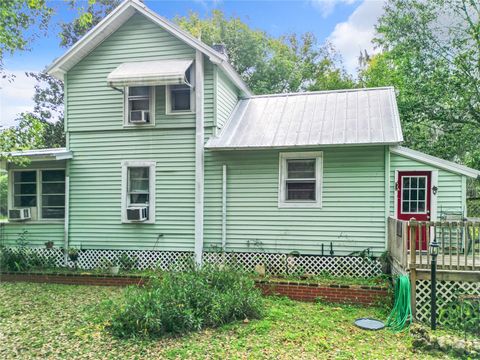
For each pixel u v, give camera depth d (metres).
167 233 10.25
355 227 9.18
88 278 9.65
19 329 6.35
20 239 11.17
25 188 11.52
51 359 5.15
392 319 6.66
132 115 10.34
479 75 14.96
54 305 7.76
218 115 10.28
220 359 5.02
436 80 15.30
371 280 8.51
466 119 15.95
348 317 6.93
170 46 10.33
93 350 5.42
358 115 10.02
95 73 10.80
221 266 8.28
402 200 9.01
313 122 10.06
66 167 10.88
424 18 15.89
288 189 9.73
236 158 9.96
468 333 6.00
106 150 10.69
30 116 9.23
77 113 10.88
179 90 10.36
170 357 5.11
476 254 7.61
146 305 6.14
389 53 17.52
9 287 9.41
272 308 7.36
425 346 5.35
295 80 26.44
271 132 9.89
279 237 9.64
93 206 10.73
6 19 8.67
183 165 10.20
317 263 9.36
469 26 15.53
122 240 10.53
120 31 10.64
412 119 16.55
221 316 6.39
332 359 4.98
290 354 5.16
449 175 8.75
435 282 6.27
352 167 9.23
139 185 10.61
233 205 9.95
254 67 25.62
